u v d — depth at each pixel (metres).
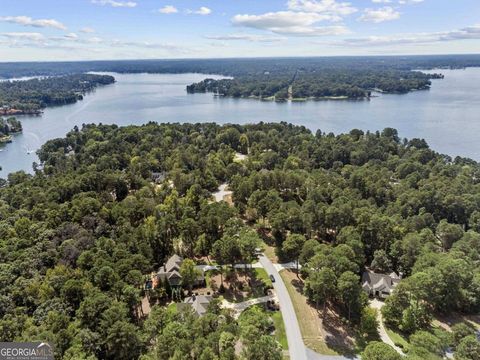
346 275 58.59
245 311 58.97
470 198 98.62
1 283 61.75
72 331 49.28
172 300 65.75
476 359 48.03
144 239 77.44
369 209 87.69
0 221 87.19
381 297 67.62
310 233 85.12
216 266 75.88
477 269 68.19
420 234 82.12
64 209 87.69
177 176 116.88
